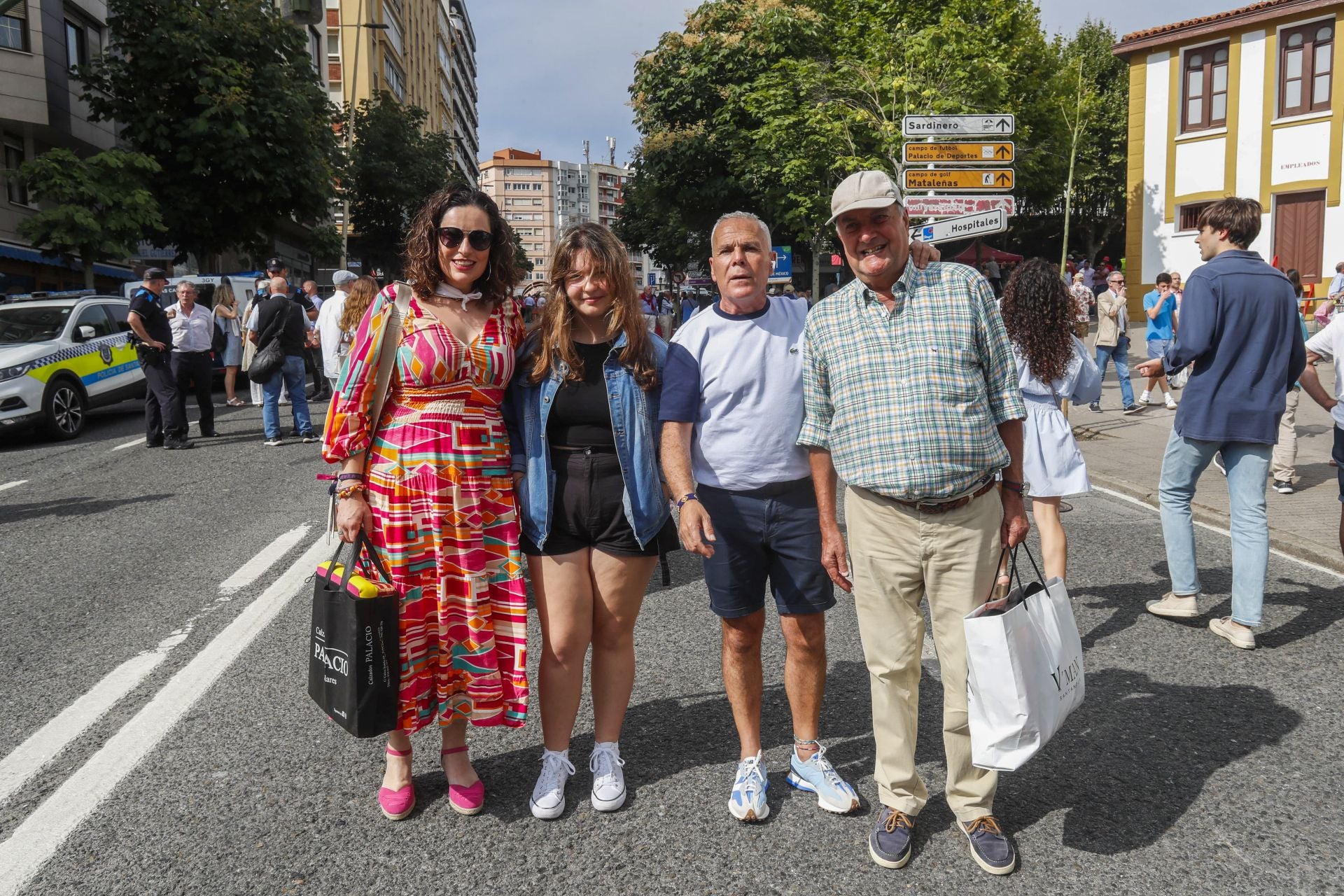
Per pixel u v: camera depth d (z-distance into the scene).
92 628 5.08
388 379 3.06
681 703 4.04
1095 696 4.08
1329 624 4.95
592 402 3.15
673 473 3.07
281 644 4.79
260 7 23.47
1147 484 8.77
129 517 7.83
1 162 23.55
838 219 2.84
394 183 37.69
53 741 3.72
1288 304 4.60
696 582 5.79
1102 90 41.81
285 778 3.41
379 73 52.06
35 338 12.80
